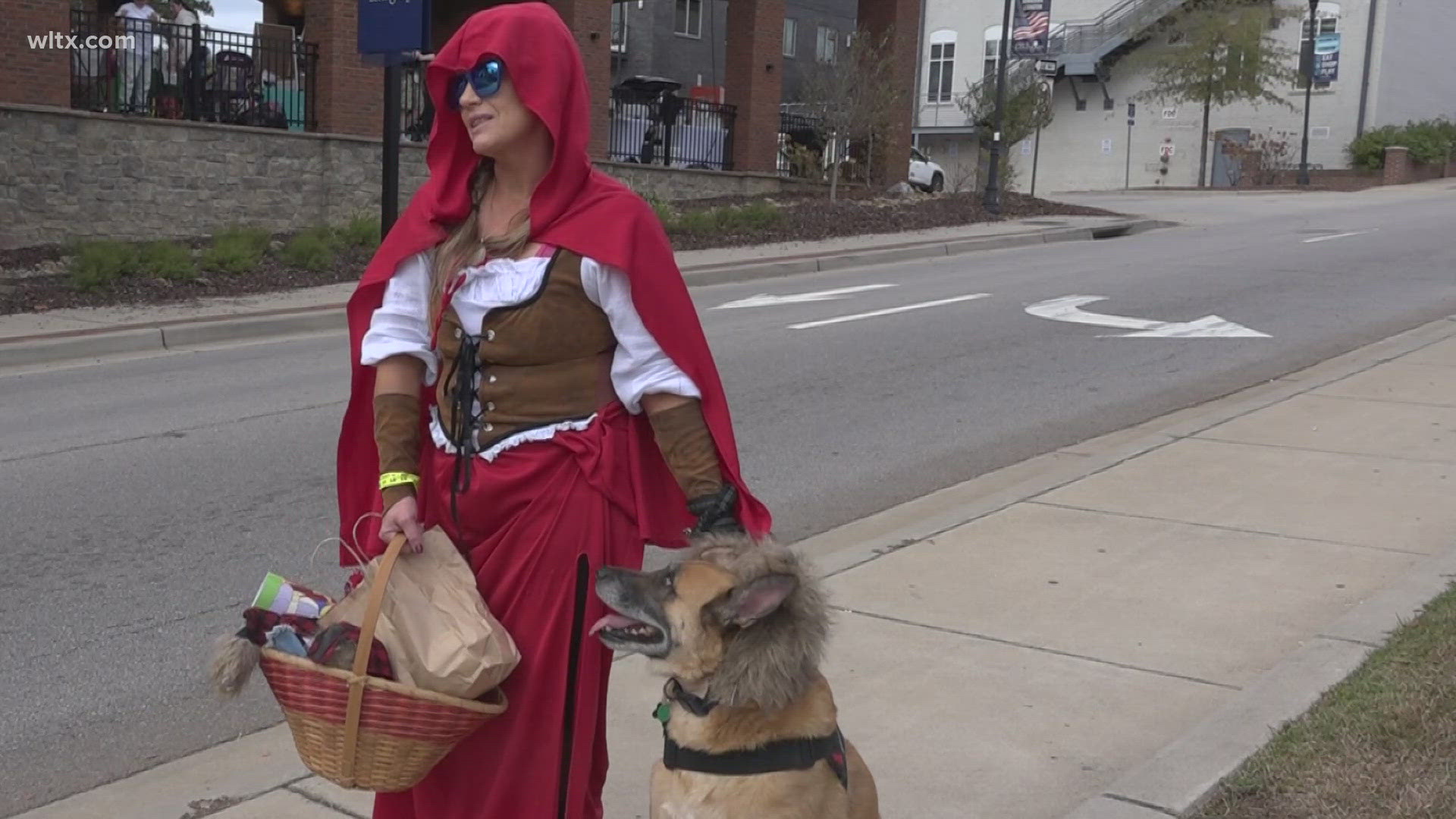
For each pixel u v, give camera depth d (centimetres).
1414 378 1095
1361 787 390
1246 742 425
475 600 305
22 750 479
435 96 320
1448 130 4522
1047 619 572
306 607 309
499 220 319
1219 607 584
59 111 1788
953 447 920
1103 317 1484
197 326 1423
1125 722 469
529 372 311
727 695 292
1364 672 473
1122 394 1091
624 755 455
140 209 1883
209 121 2006
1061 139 5056
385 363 321
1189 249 2234
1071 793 418
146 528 735
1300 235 2450
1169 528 703
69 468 860
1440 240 2273
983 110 3209
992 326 1427
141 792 438
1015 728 465
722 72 4881
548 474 310
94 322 1433
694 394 310
